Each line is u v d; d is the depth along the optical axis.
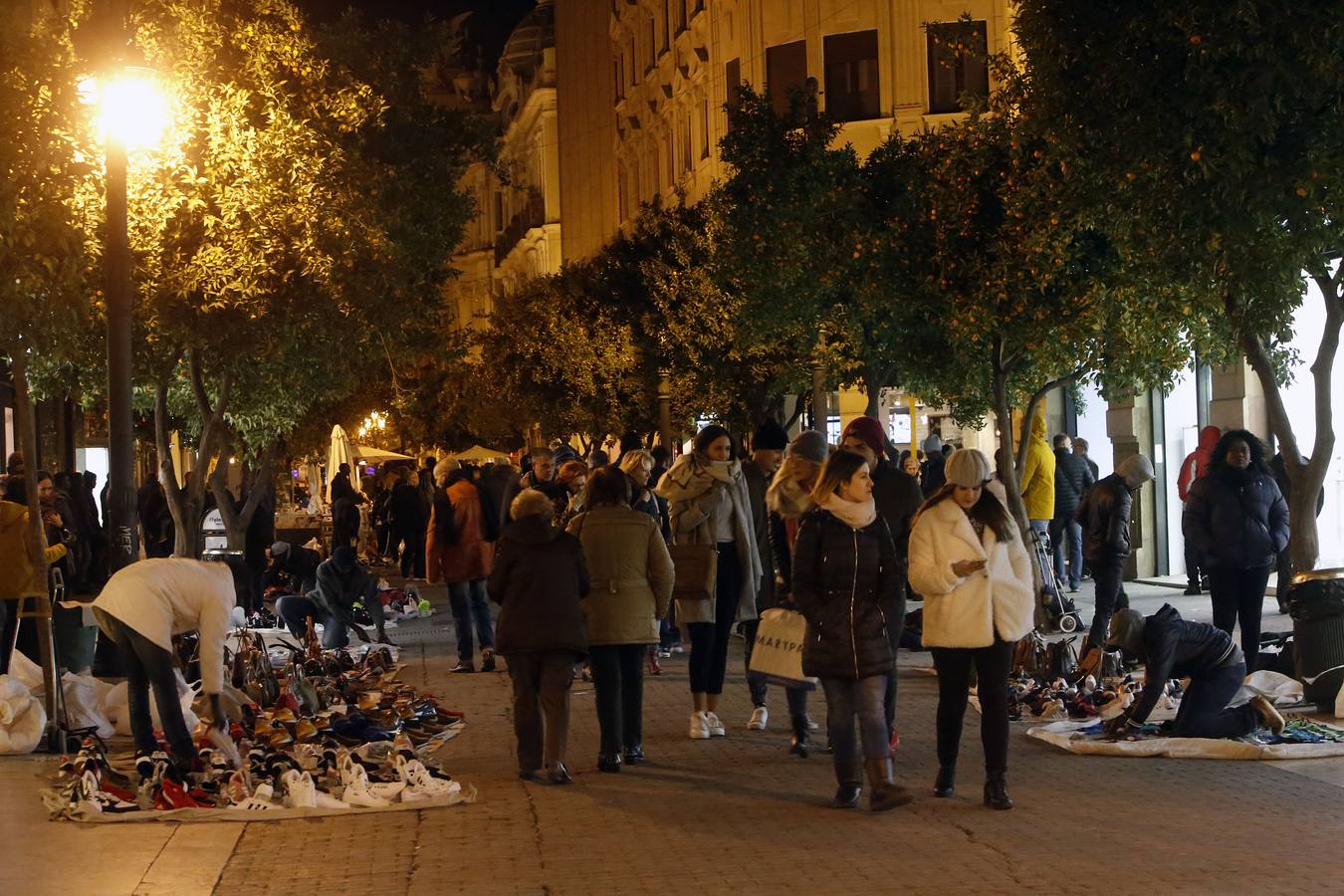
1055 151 14.11
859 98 37.84
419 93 27.66
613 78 63.53
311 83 22.12
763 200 22.22
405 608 23.77
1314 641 12.50
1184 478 19.34
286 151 20.80
